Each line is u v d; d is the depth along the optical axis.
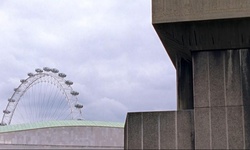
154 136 19.86
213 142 19.11
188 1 19.70
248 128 18.91
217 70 19.91
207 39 19.89
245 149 18.72
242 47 19.84
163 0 20.00
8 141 67.19
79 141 71.88
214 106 19.50
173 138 19.67
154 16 19.97
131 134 20.09
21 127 70.69
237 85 19.52
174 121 19.84
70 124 72.69
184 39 20.17
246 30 19.33
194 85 19.98
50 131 70.38
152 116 20.08
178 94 21.83
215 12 19.28
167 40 20.94
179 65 22.25
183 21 19.58
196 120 19.50
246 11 18.95
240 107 19.22
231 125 19.11
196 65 20.20
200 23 19.52
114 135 74.38
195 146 19.23
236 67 19.73
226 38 19.69
